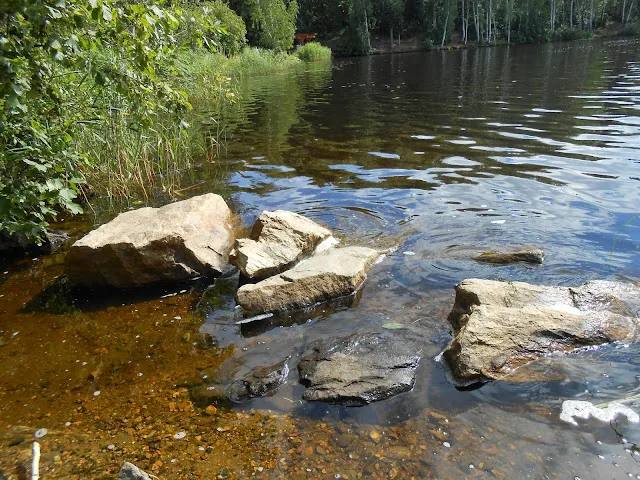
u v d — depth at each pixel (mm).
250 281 4719
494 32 51125
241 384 3291
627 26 49625
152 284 4805
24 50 3637
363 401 3053
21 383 3438
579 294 3832
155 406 3154
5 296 4715
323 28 57938
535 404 2953
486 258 4719
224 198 7125
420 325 3838
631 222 5238
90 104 7000
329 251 4953
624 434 2695
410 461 2611
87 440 2877
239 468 2627
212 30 6250
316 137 10719
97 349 3824
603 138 8789
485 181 6949
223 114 14203
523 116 11383
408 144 9508
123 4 4238
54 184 4676
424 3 51344
